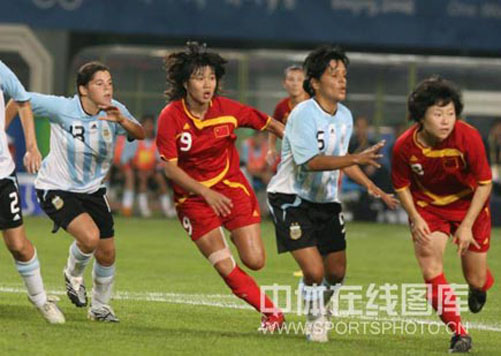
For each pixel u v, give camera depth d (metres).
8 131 86.62
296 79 50.22
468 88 97.12
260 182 93.50
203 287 45.47
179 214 33.09
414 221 30.95
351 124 32.06
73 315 35.59
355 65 96.31
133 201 95.25
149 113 93.88
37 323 33.34
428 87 29.62
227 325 34.66
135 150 92.31
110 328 32.97
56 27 93.94
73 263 36.38
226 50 106.00
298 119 31.12
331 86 31.05
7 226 32.31
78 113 34.91
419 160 30.64
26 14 93.56
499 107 97.06
